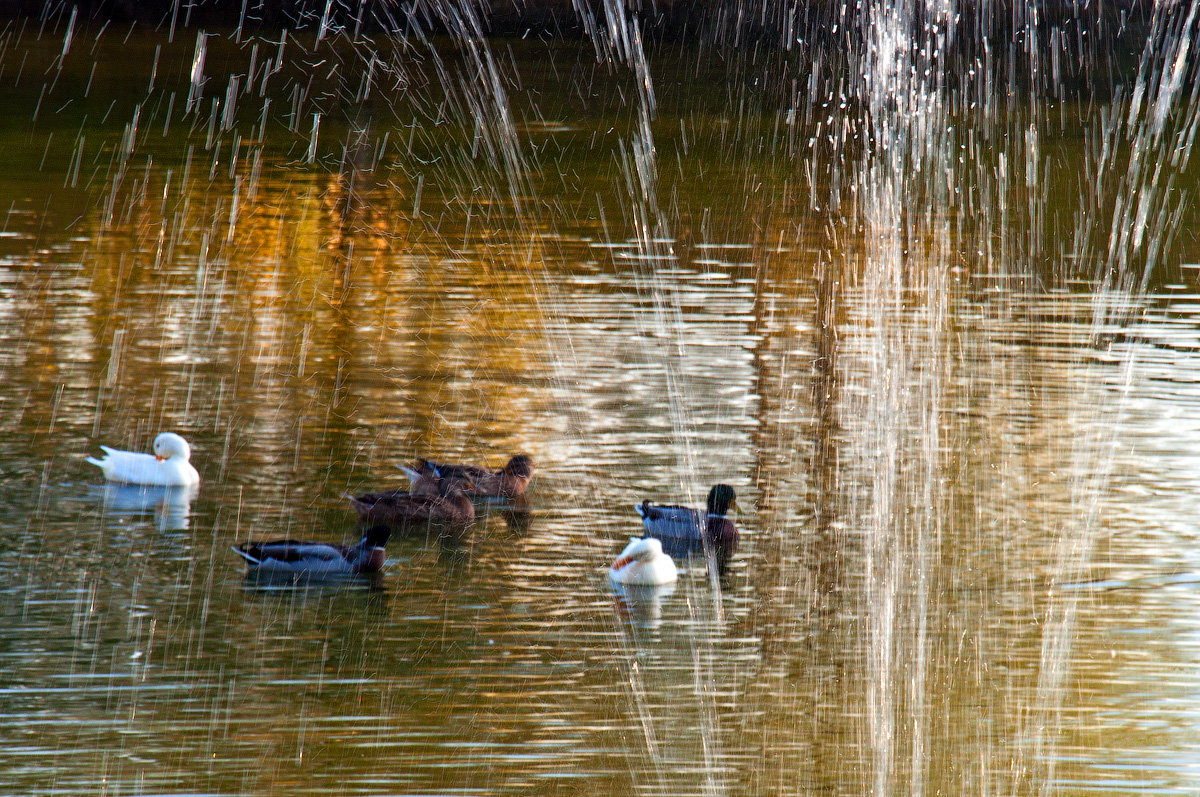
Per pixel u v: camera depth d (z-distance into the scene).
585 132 42.34
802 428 18.62
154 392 19.48
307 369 20.77
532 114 44.94
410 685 11.92
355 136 41.50
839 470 17.16
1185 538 15.08
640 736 11.14
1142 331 23.22
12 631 12.62
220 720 11.24
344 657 12.39
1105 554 14.75
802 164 38.16
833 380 20.52
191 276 26.23
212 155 38.47
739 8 54.56
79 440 17.52
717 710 11.56
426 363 21.28
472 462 17.25
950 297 25.44
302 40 55.34
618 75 50.12
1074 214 32.41
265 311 23.94
